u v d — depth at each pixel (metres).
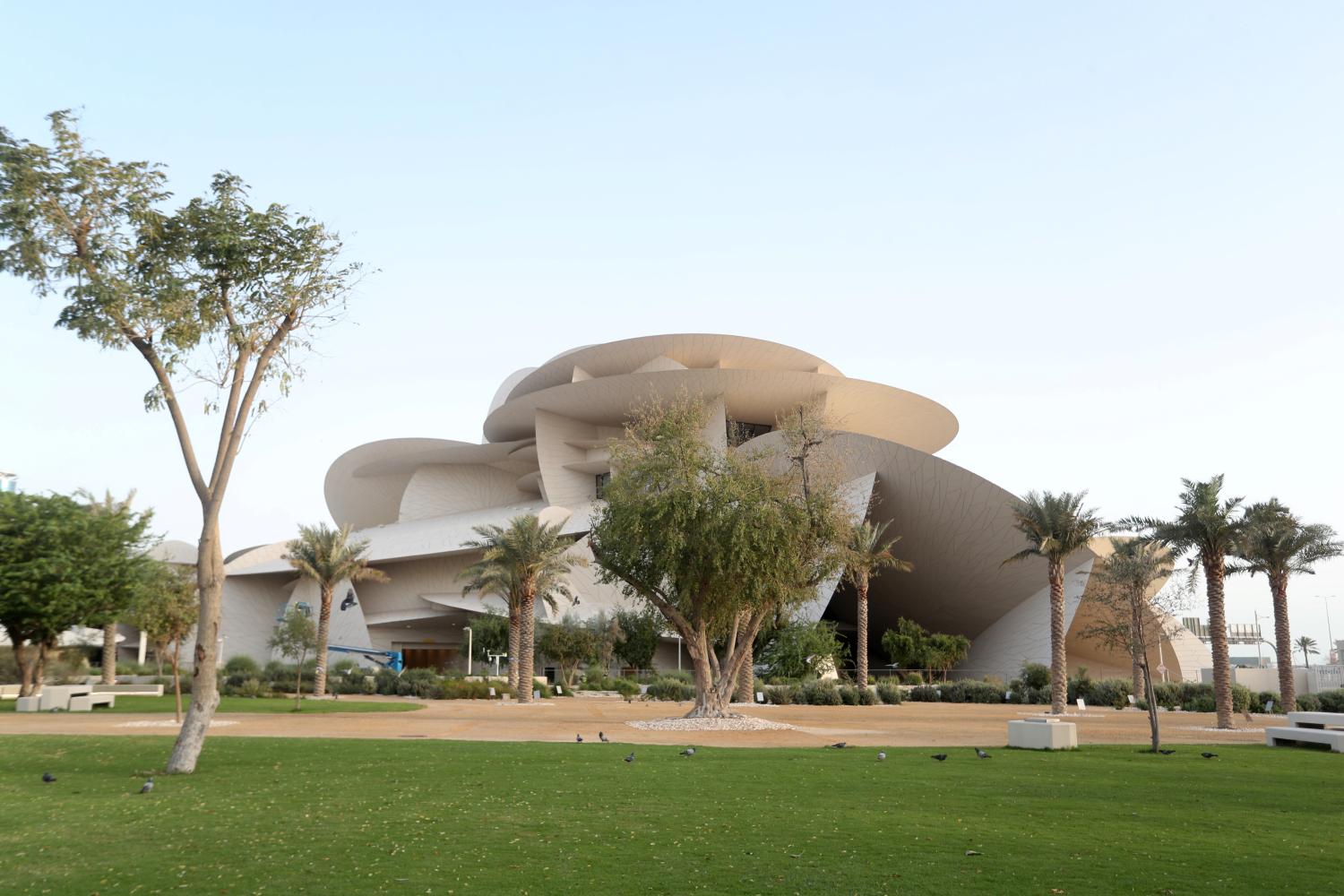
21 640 32.66
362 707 35.56
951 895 7.27
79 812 10.82
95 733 21.58
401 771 14.56
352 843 9.03
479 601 70.06
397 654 67.12
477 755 16.95
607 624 59.56
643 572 26.02
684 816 10.52
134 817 10.47
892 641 58.06
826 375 62.41
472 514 77.62
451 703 40.97
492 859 8.37
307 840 9.16
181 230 15.30
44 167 13.93
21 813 10.75
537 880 7.64
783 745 20.34
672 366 65.44
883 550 47.47
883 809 11.15
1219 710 28.52
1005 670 56.62
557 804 11.39
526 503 78.12
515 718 30.00
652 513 24.69
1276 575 33.28
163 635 25.58
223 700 39.44
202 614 14.95
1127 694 44.59
